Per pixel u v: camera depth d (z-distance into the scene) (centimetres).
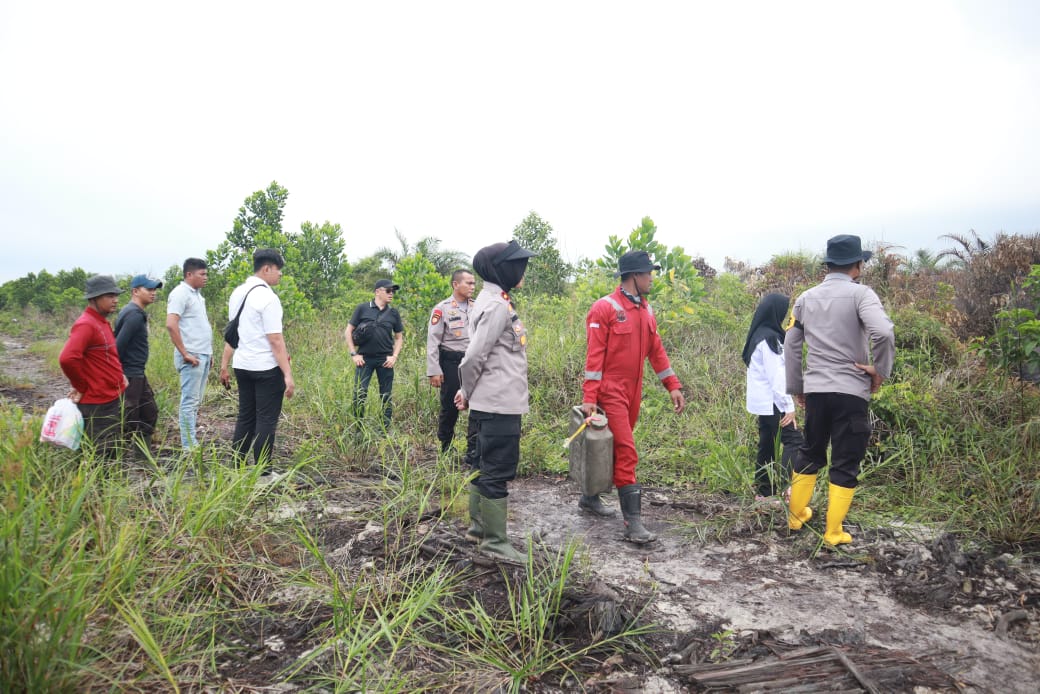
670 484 528
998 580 339
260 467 363
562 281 1352
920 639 291
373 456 557
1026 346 515
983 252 826
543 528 426
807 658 271
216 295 1503
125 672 232
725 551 390
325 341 1121
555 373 755
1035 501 395
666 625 299
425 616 282
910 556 364
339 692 231
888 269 949
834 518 383
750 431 582
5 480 265
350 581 317
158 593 259
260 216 1584
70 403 366
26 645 201
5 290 2822
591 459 399
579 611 296
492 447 346
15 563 211
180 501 324
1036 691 253
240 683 240
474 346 342
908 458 483
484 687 247
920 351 656
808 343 398
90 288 432
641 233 941
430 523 398
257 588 306
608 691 252
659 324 869
